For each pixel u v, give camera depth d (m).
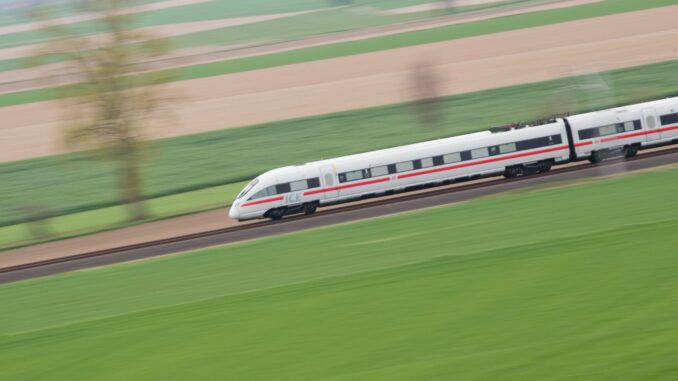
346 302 77.44
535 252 86.38
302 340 68.81
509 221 106.44
